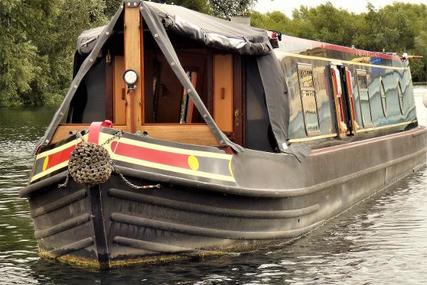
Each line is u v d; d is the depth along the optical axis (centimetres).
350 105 1540
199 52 1165
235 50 1101
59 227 1000
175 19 1057
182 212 988
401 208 1475
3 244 1204
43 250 1052
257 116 1162
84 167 919
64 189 973
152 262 998
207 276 988
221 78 1163
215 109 1166
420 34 10738
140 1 1020
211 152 1009
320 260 1080
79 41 1203
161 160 972
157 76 1162
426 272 1031
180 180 965
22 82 3881
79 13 4853
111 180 945
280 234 1120
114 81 1164
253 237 1067
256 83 1162
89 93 1185
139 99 1022
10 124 3878
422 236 1231
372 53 1789
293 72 1272
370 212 1434
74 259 1011
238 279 984
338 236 1224
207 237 1016
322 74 1423
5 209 1501
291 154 1154
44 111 4950
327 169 1301
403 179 1866
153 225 977
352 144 1494
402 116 2000
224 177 1007
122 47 1153
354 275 1014
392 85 1936
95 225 957
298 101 1275
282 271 1022
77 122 1184
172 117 1166
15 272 1025
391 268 1049
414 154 1989
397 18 10944
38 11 3728
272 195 1068
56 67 5016
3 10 3469
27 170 2100
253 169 1055
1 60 3653
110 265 984
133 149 962
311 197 1222
